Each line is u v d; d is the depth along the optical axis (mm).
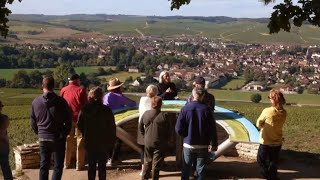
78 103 8289
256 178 8141
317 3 4477
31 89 77500
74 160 9164
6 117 7047
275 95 7344
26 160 8641
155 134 7246
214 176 8297
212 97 8180
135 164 9117
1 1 4391
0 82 80750
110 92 9141
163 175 8359
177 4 5852
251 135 7980
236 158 9742
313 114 29219
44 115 6734
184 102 9648
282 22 4656
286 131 13359
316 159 9523
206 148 6703
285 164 9125
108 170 8734
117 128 8320
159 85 9977
